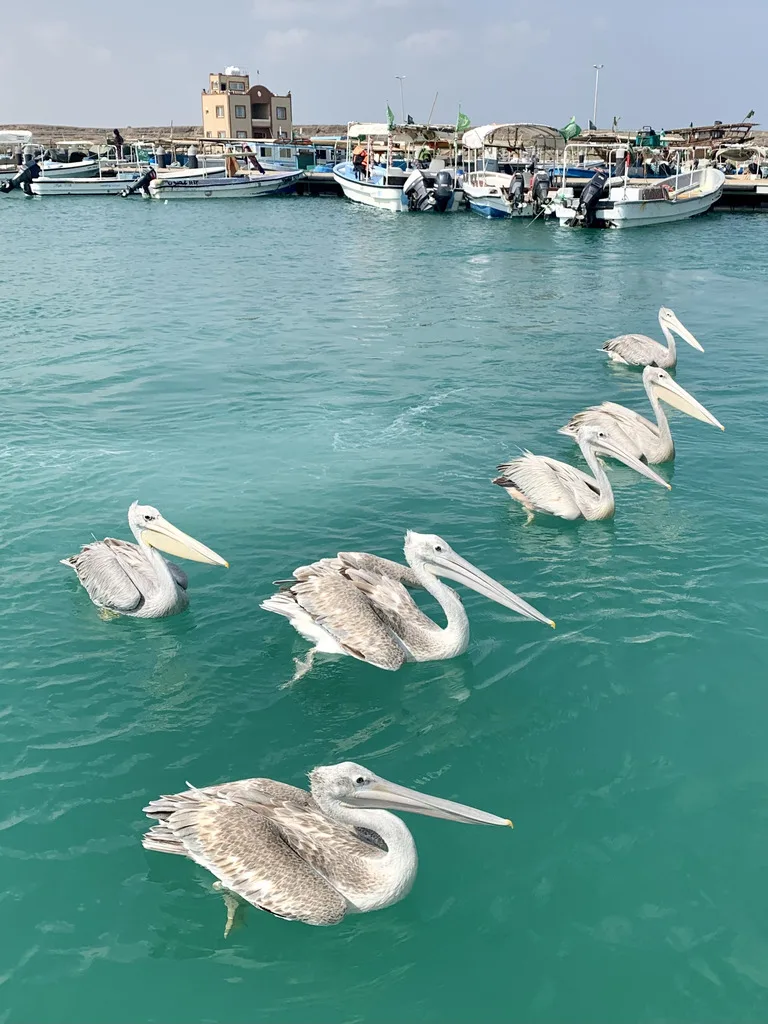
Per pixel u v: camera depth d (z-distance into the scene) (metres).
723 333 7.29
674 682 2.65
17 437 4.65
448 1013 1.71
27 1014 1.70
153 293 9.10
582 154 21.52
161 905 1.93
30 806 2.17
